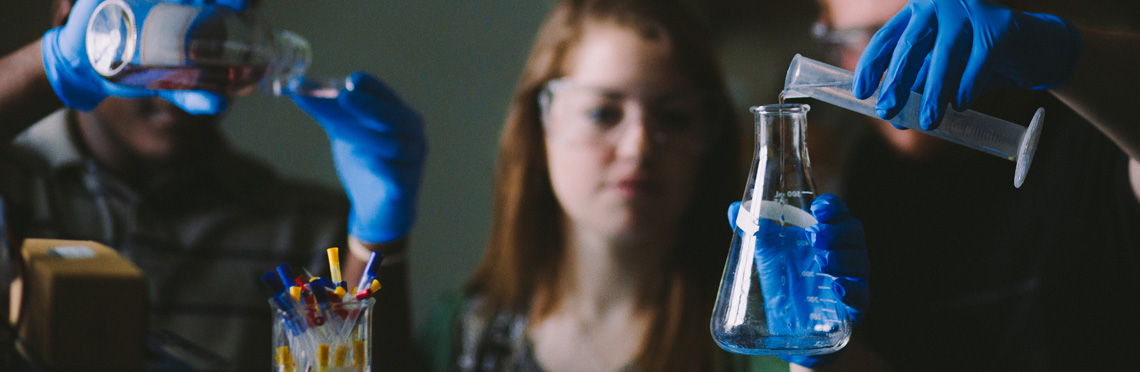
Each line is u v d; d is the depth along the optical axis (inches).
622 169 60.2
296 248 74.5
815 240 40.4
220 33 43.8
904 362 60.7
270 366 71.6
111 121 67.3
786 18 98.1
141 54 42.9
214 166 73.4
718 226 62.6
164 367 45.7
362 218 54.2
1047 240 56.1
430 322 69.7
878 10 57.4
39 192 67.3
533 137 66.0
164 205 70.8
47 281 39.3
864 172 65.0
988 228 58.5
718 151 62.4
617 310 63.1
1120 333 53.9
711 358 59.7
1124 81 42.6
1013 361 56.9
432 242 107.4
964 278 59.0
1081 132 55.1
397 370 54.5
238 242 72.7
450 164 107.2
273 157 104.0
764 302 40.7
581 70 61.4
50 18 93.7
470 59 106.8
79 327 39.5
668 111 60.7
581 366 62.1
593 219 61.2
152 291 68.7
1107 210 53.6
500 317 65.9
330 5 105.0
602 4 63.8
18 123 46.1
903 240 61.4
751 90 99.6
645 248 61.9
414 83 106.7
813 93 42.6
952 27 41.2
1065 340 55.2
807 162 42.0
